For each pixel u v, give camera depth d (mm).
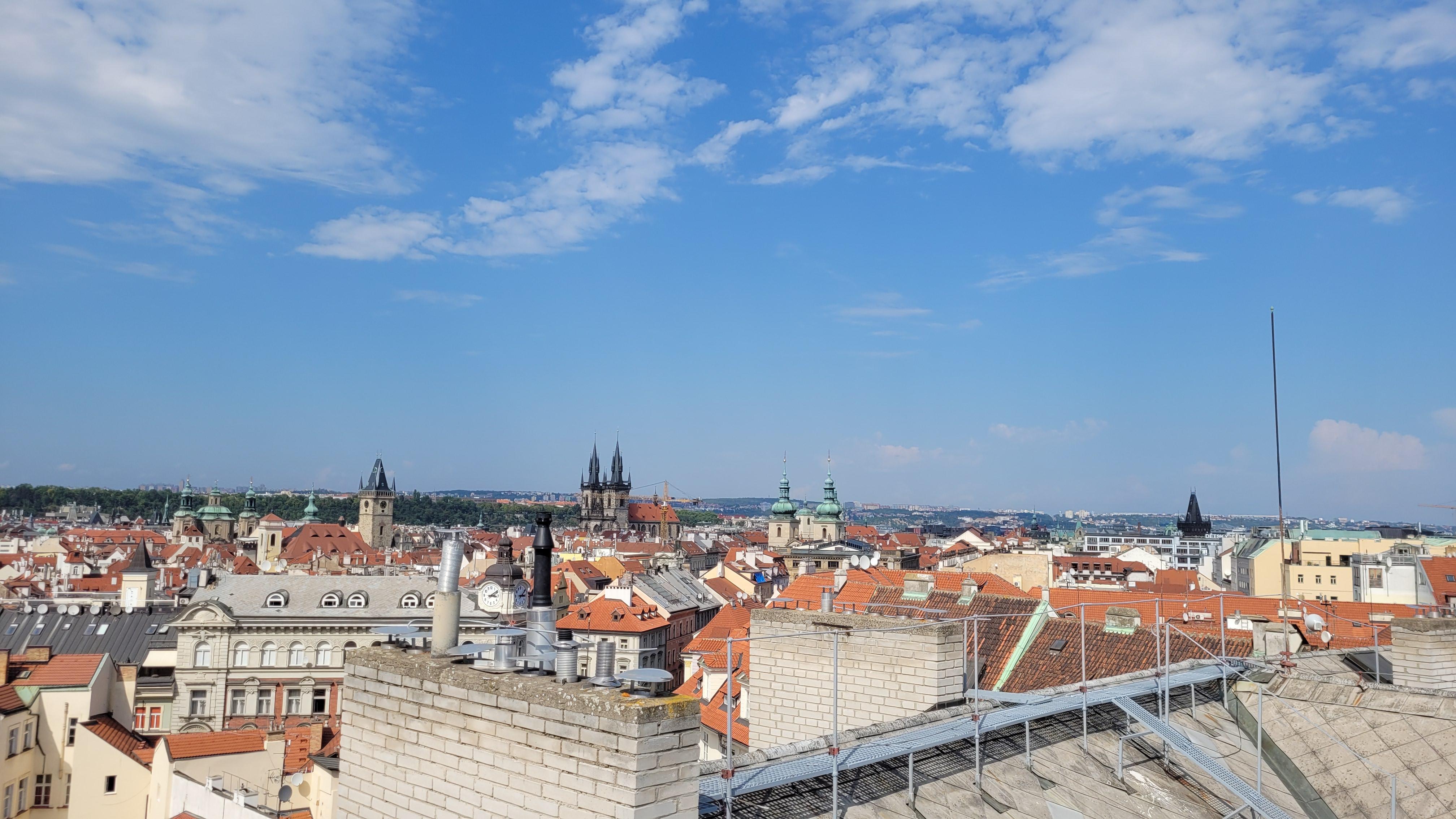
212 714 111750
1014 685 49781
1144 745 29391
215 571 156750
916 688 29156
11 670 81875
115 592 183875
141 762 76875
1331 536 195125
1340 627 72125
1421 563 128125
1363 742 30453
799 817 19812
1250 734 32781
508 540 137000
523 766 16219
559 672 16688
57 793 78312
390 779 18469
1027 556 162000
